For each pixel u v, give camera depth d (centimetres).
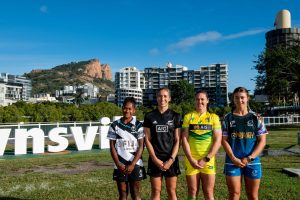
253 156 508
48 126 2275
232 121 525
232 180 519
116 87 19088
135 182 556
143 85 19175
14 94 17975
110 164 1297
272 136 2692
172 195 554
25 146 1655
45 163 1335
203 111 539
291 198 701
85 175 1029
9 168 1217
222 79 16662
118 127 559
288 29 14175
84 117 5772
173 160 534
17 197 747
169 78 17962
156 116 546
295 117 5100
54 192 793
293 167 1122
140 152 551
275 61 4128
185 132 537
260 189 776
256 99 8700
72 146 2055
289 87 4250
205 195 533
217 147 522
